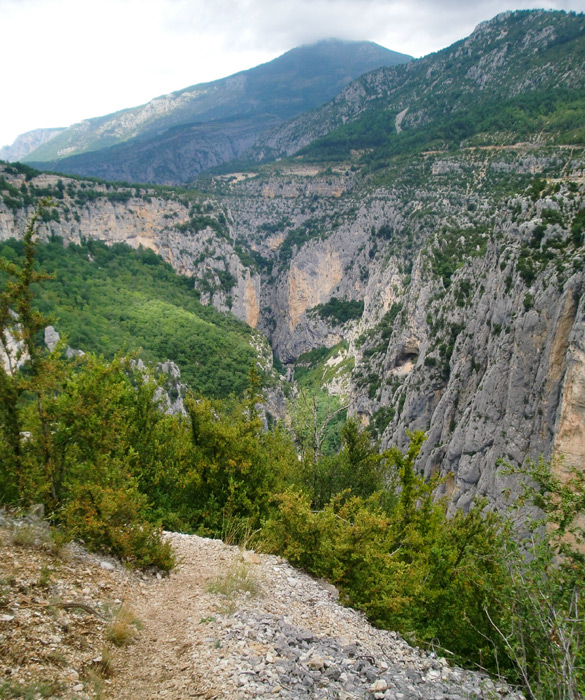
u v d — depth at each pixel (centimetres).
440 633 1337
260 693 868
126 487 1508
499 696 1040
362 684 984
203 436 2056
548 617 1012
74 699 746
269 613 1177
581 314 3131
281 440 2892
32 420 1468
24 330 1394
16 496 1383
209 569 1392
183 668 920
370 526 1409
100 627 972
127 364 2445
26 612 904
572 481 1363
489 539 1446
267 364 10725
